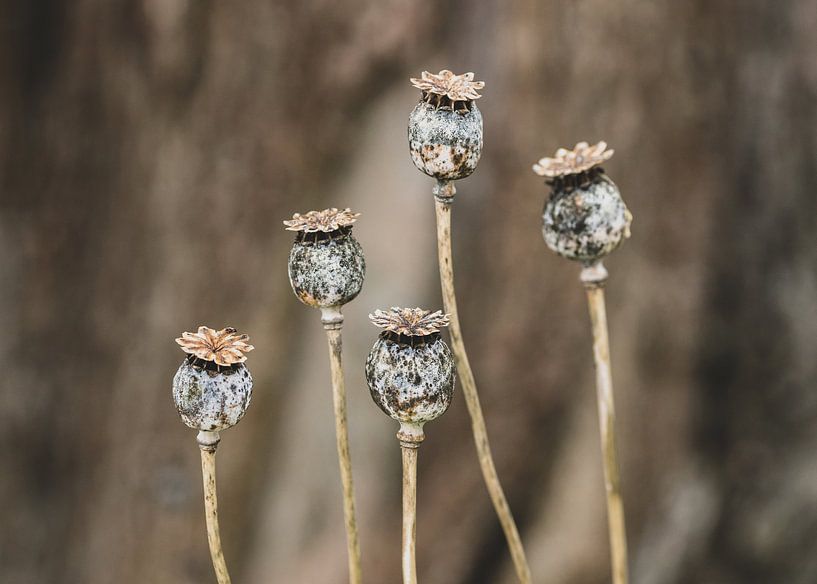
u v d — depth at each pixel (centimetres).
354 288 153
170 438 273
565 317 267
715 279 277
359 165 265
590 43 258
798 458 282
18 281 271
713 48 266
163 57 259
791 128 271
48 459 279
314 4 257
